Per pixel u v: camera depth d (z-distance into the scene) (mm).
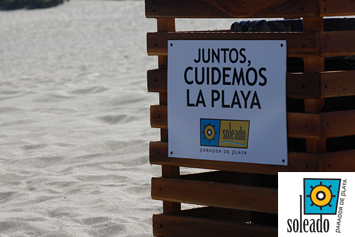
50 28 20078
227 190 2543
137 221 3512
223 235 2582
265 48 2359
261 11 2381
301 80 2285
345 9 2297
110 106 7320
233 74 2451
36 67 11766
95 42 15680
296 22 2734
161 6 2637
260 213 2791
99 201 3959
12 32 19719
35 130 6348
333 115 2289
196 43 2535
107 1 29234
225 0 2475
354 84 2361
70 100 7844
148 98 7473
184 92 2590
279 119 2350
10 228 3480
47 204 3963
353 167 2357
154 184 2779
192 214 2891
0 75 10859
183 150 2629
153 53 2678
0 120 6973
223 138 2506
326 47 2254
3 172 4828
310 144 2326
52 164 5117
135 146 5402
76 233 3297
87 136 5977
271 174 2418
